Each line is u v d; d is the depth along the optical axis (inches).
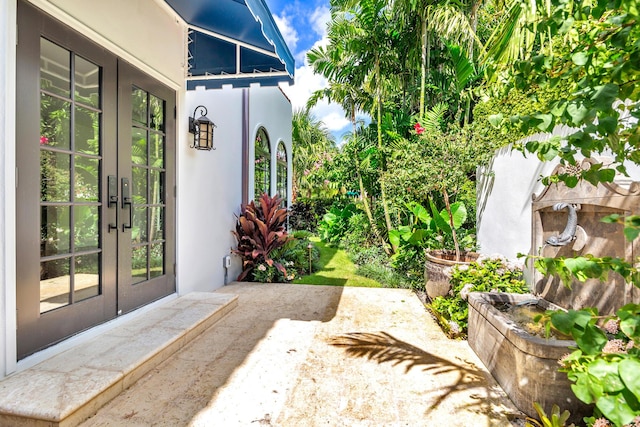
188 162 167.8
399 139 260.5
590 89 44.1
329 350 116.0
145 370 96.6
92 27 109.0
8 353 83.0
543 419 72.2
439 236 204.5
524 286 131.9
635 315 39.6
